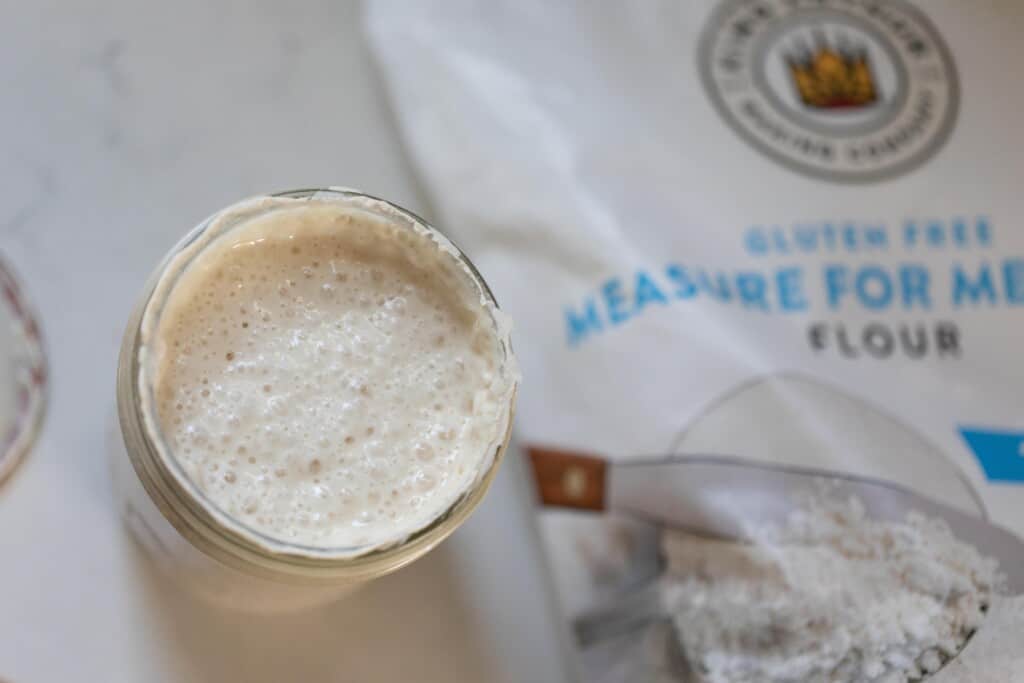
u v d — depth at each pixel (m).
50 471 0.28
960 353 0.28
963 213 0.29
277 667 0.28
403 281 0.25
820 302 0.29
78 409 0.29
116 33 0.30
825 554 0.27
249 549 0.22
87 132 0.30
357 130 0.31
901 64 0.30
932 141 0.30
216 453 0.24
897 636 0.26
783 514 0.27
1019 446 0.28
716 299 0.29
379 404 0.24
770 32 0.30
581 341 0.29
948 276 0.29
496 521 0.30
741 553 0.27
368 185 0.31
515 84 0.30
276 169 0.31
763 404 0.28
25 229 0.29
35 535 0.28
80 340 0.29
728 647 0.27
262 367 0.24
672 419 0.28
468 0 0.30
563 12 0.30
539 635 0.29
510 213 0.29
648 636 0.28
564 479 0.28
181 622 0.28
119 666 0.28
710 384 0.28
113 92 0.30
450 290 0.25
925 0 0.30
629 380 0.28
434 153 0.29
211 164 0.30
